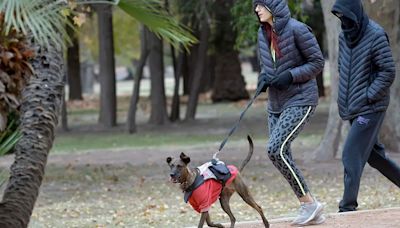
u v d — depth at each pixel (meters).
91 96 65.75
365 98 11.37
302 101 10.28
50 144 9.40
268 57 10.45
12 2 7.50
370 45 11.34
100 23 36.09
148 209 15.10
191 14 32.00
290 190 17.27
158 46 36.22
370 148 11.57
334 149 21.09
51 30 7.67
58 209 15.63
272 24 10.32
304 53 10.27
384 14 20.61
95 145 29.59
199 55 37.91
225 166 9.62
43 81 9.42
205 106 48.16
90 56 66.12
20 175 9.08
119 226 13.02
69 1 8.70
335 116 20.98
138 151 26.84
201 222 9.37
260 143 27.98
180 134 33.00
